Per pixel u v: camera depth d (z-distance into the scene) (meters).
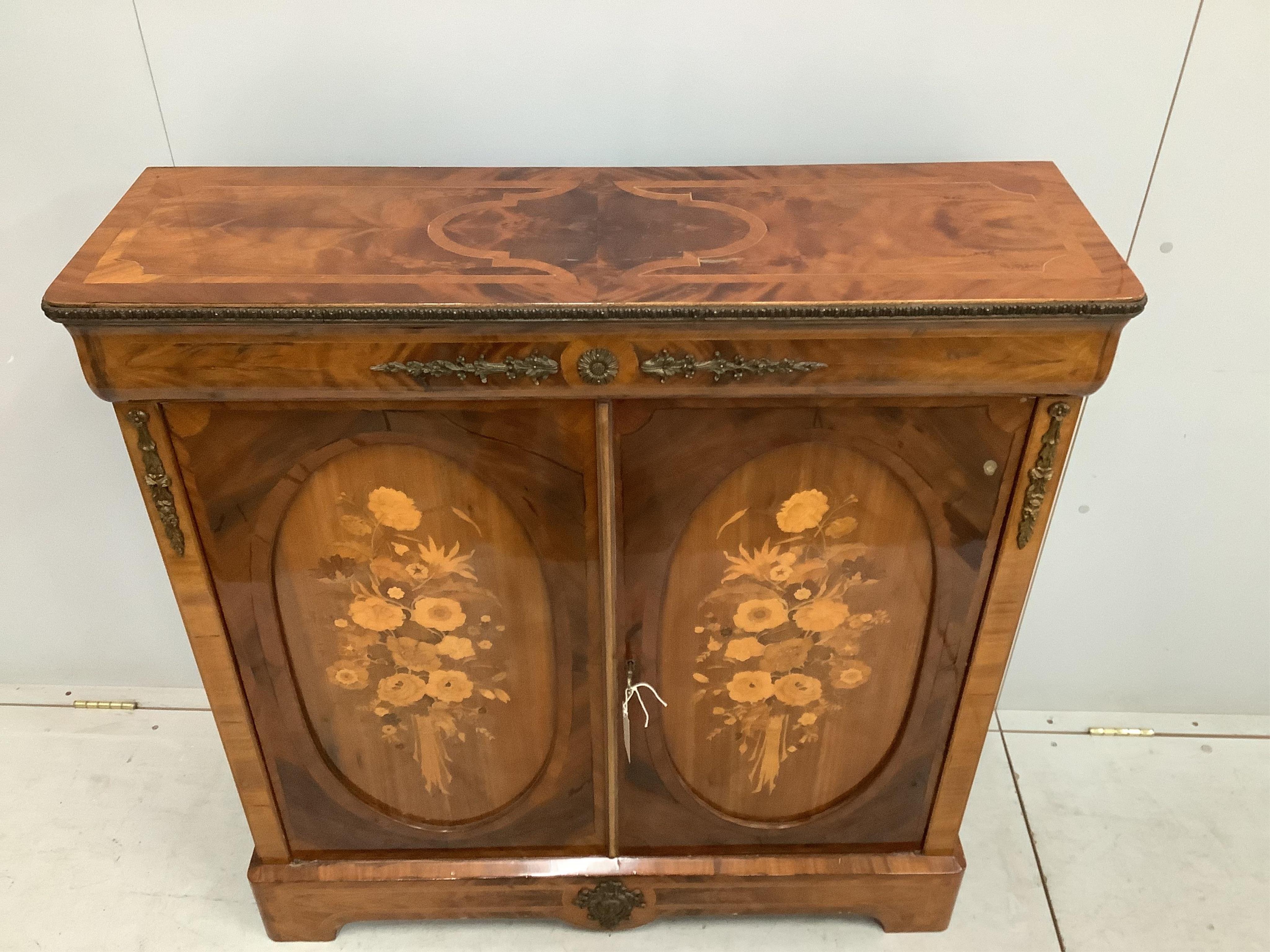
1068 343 1.01
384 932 1.52
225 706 1.28
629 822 1.40
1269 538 1.64
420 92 1.32
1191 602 1.73
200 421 1.07
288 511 1.14
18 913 1.53
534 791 1.36
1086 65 1.29
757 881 1.43
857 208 1.18
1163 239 1.42
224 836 1.65
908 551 1.18
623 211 1.17
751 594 1.20
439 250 1.08
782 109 1.33
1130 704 1.86
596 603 1.20
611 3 1.25
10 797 1.70
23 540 1.68
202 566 1.17
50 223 1.42
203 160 1.37
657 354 1.01
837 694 1.29
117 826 1.66
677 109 1.33
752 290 1.00
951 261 1.06
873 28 1.27
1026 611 1.75
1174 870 1.60
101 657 1.84
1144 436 1.56
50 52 1.29
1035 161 1.36
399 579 1.19
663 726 1.30
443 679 1.27
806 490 1.13
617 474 1.11
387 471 1.11
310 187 1.23
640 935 1.51
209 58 1.29
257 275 1.03
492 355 1.01
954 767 1.36
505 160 1.37
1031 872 1.60
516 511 1.14
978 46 1.28
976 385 1.04
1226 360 1.49
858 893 1.45
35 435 1.58
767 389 1.04
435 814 1.40
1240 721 1.85
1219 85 1.30
